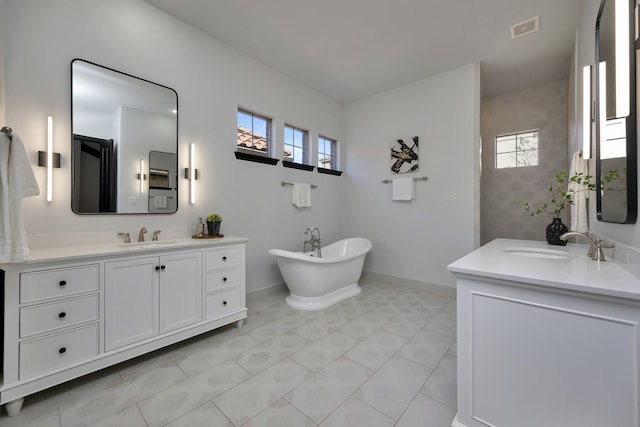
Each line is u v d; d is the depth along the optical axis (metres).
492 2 2.25
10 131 1.36
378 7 2.32
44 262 1.44
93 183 2.00
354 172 4.30
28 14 1.76
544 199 3.77
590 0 2.00
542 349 1.06
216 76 2.77
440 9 2.34
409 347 2.03
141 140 2.24
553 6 2.28
